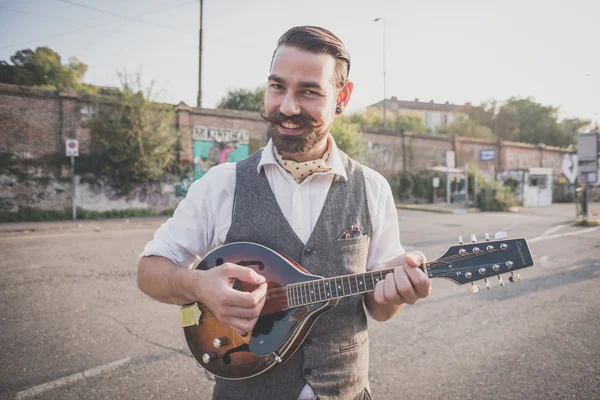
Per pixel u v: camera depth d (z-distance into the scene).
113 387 2.86
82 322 4.04
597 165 12.87
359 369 1.25
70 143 14.27
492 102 44.88
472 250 1.27
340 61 1.20
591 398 2.76
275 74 1.16
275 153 1.31
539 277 5.95
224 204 1.32
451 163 25.30
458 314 4.40
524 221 14.22
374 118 34.50
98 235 10.16
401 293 1.08
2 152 14.14
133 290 5.12
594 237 9.88
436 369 3.17
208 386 2.90
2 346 3.47
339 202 1.29
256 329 1.25
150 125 16.00
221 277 1.14
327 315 1.23
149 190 16.88
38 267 6.32
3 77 23.86
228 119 19.25
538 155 35.53
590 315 4.34
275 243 1.27
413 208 21.31
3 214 14.03
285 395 1.20
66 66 25.58
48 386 2.85
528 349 3.51
